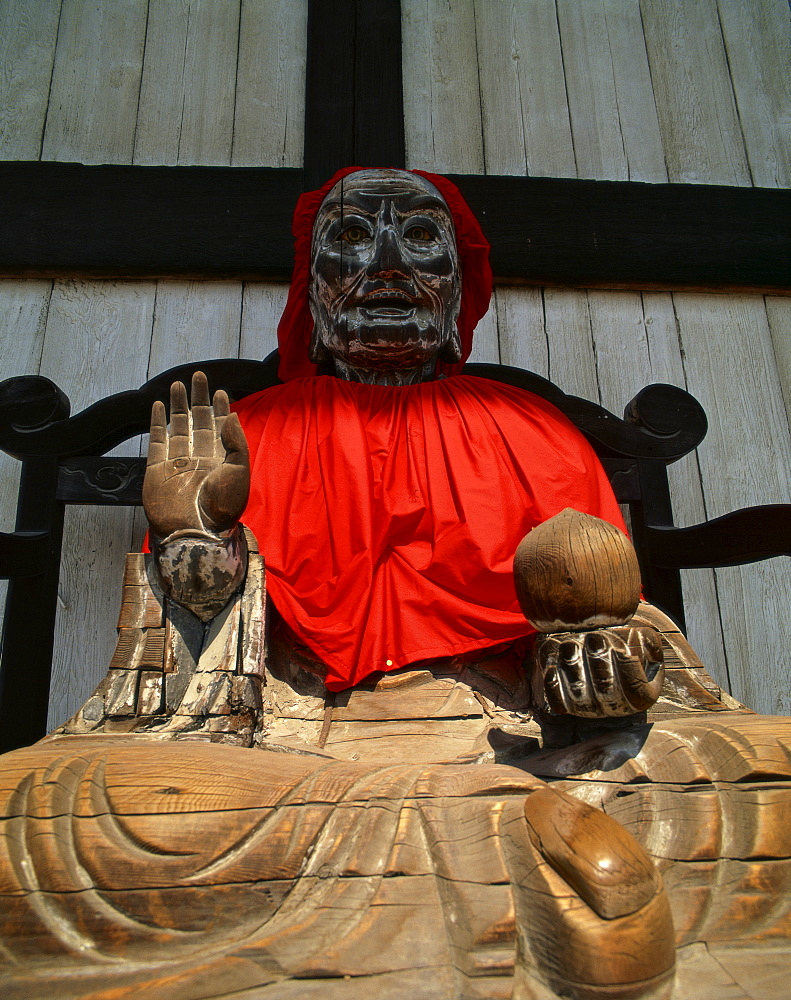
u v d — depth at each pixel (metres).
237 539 1.65
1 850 1.10
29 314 3.34
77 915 1.08
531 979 1.02
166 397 2.75
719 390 3.45
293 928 1.06
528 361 3.41
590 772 1.31
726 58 4.00
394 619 1.78
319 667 1.81
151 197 3.41
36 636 2.49
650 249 3.50
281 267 3.34
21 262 3.29
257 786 1.18
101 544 3.07
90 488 2.65
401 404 2.14
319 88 3.60
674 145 3.81
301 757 1.33
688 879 1.17
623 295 3.56
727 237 3.56
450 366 2.70
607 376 3.43
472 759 1.46
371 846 1.12
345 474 1.90
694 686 1.70
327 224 2.43
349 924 1.07
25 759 1.22
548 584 1.40
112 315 3.36
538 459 2.01
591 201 3.55
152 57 3.78
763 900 1.14
